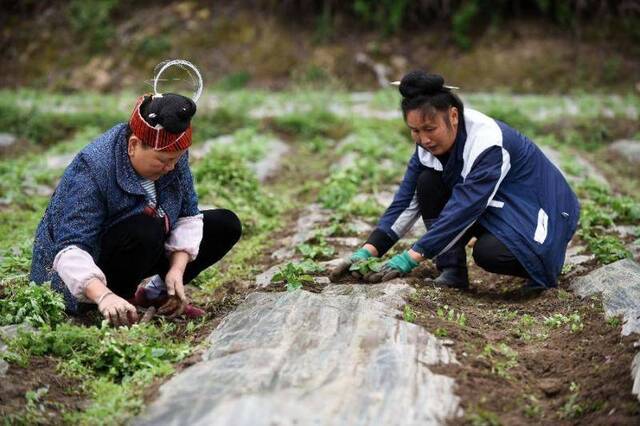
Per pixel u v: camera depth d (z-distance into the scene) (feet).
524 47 54.70
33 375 14.12
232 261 22.43
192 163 34.45
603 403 13.21
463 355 14.44
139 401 13.02
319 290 18.21
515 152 18.07
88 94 52.21
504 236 17.85
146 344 15.03
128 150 15.78
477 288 19.86
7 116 42.75
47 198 30.73
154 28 59.16
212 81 55.98
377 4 57.31
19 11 61.57
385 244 19.03
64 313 16.34
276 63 56.39
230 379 13.07
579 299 17.93
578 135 40.68
